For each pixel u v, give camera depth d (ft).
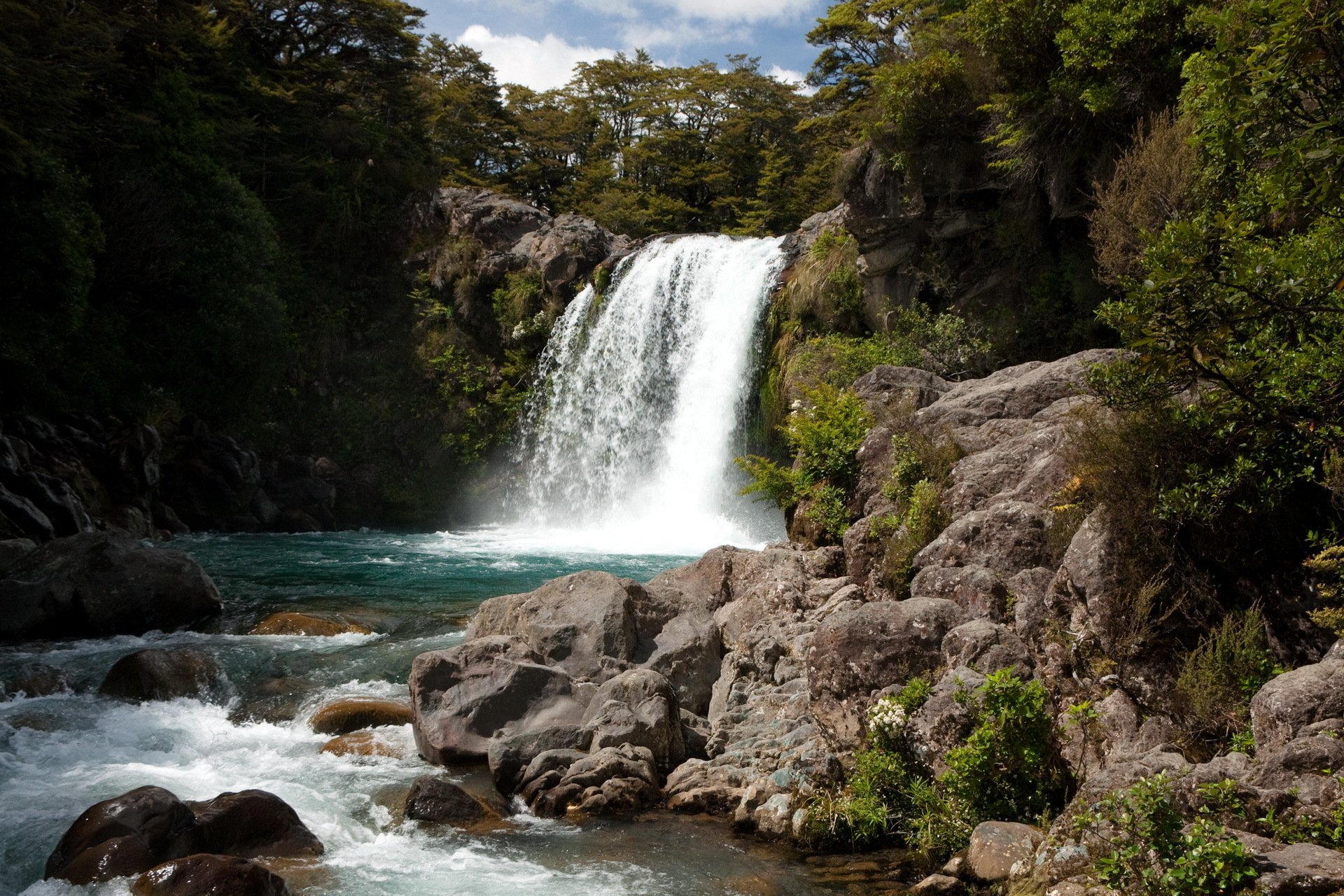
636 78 239.91
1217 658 23.61
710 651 37.86
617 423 110.73
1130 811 19.20
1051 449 35.40
